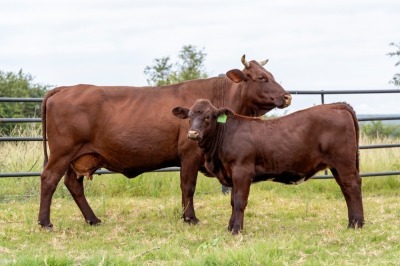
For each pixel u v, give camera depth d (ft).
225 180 31.86
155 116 34.14
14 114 72.95
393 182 49.32
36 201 42.83
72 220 36.29
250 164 30.83
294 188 47.98
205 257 24.03
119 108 34.12
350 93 47.60
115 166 34.42
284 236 30.12
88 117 33.58
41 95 92.63
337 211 38.45
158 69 96.43
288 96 35.01
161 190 46.57
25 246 29.40
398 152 52.08
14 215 36.55
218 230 32.30
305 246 27.43
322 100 47.29
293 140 30.86
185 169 34.19
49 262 23.90
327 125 30.99
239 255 24.09
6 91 89.71
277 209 39.34
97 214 37.96
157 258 25.86
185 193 34.47
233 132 30.99
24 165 46.88
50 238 31.24
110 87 34.76
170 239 29.94
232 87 35.88
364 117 48.21
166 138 34.12
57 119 33.40
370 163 49.88
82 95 33.81
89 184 45.62
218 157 31.32
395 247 27.20
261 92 35.19
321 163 31.30
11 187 45.60
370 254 26.11
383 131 89.71
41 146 48.21
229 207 40.40
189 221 34.58
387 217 35.27
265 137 30.94
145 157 34.19
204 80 36.19
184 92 35.32
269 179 31.60
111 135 33.76
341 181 31.68
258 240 28.60
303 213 37.76
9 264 23.84
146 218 36.88
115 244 29.73
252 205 40.81
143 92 34.86
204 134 30.58
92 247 29.07
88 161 34.12
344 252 26.71
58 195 44.06
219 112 30.53
